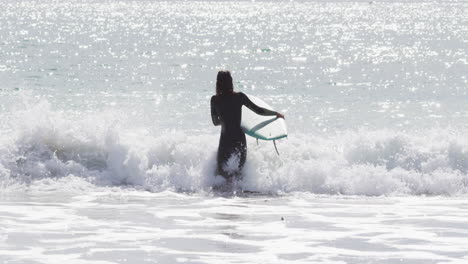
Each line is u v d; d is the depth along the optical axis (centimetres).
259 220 2814
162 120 5978
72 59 13362
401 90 9044
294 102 7612
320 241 2469
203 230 2625
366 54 16438
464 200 3297
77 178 3591
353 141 3878
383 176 3497
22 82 9169
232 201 3231
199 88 8919
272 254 2284
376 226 2714
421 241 2470
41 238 2469
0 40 18338
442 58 15150
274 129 3725
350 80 10469
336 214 2950
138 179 3603
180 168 3616
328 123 6084
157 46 17975
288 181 3519
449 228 2680
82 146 3797
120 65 12344
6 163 3628
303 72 11919
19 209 2967
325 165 3612
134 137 3975
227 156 3553
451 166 3653
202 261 2189
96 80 9669
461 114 6781
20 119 3859
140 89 8700
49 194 3309
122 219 2808
